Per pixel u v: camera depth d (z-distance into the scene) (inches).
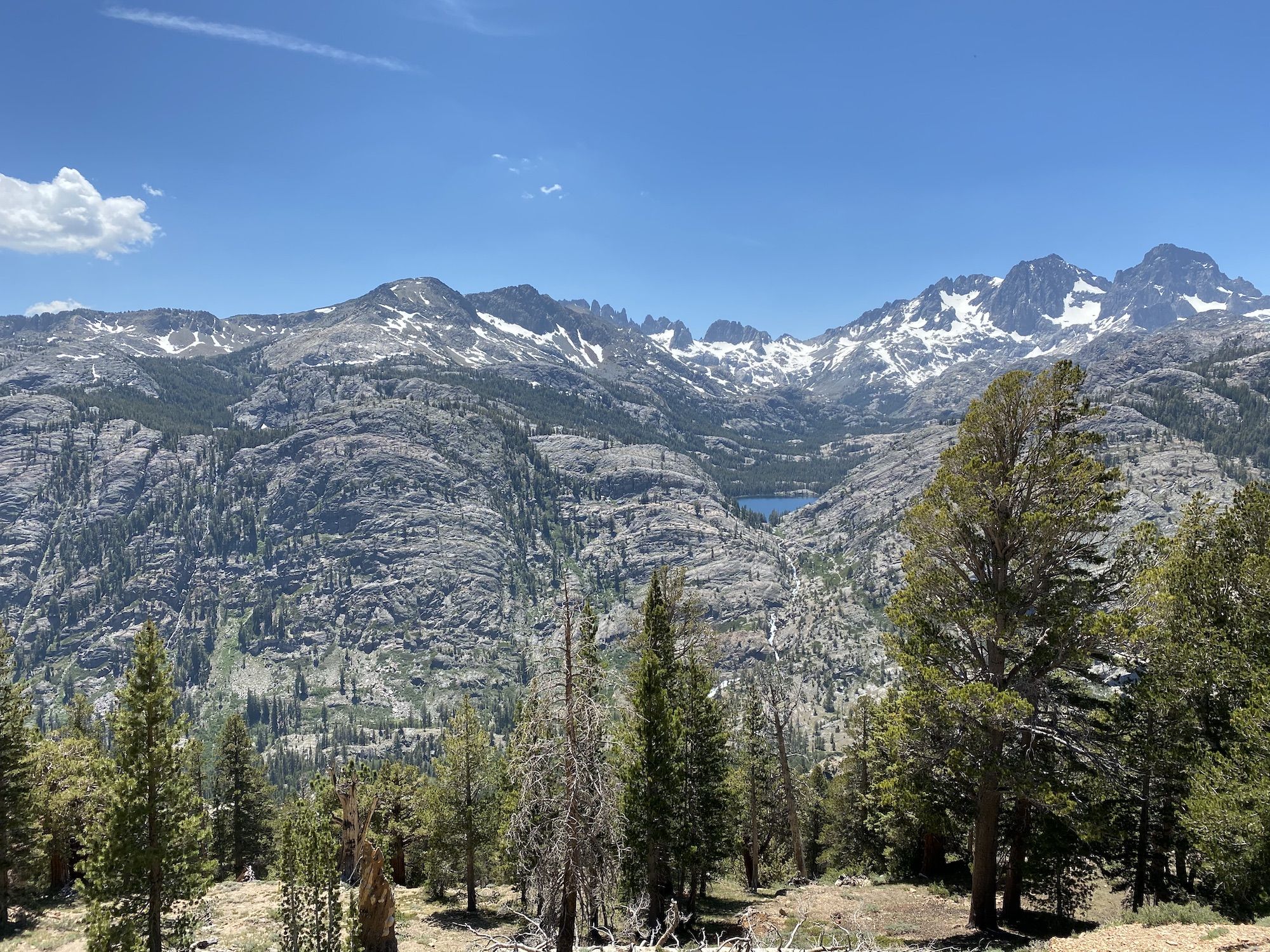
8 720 1400.1
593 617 831.1
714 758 1433.3
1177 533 1137.4
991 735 955.3
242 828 2477.9
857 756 2003.0
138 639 1052.5
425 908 1695.4
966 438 1062.4
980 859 1016.9
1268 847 795.4
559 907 790.5
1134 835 1053.2
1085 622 941.8
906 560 1092.5
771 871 2103.8
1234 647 962.7
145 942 1029.2
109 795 1022.4
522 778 805.9
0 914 1411.2
